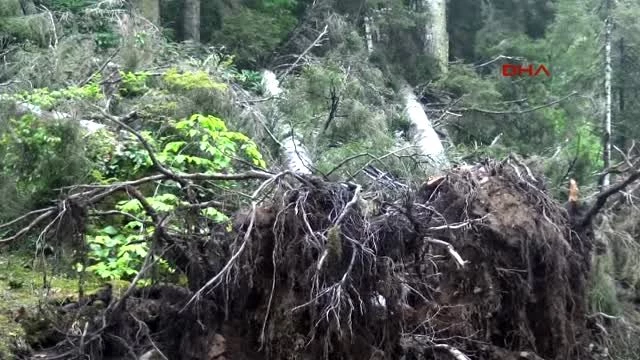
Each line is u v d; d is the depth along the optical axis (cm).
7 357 386
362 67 1041
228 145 562
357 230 388
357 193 397
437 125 1011
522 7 1469
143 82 770
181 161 535
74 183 527
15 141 520
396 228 403
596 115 1010
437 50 1245
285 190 402
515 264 436
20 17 884
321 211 395
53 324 412
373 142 783
